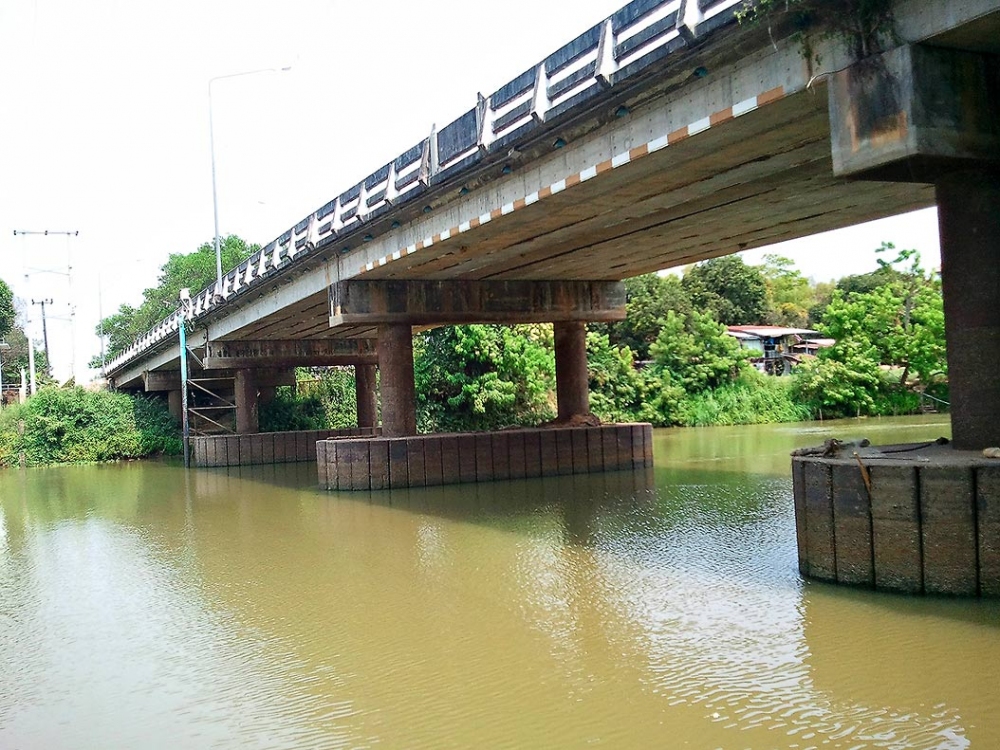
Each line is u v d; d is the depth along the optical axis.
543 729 7.63
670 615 10.91
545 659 9.51
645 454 28.78
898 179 10.73
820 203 17.67
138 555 17.36
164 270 93.00
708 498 21.14
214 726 8.23
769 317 87.25
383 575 14.14
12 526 22.73
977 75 9.83
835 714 7.56
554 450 27.62
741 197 16.66
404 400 26.44
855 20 9.82
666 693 8.29
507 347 45.94
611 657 9.43
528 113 14.79
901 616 9.96
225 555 16.77
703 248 22.36
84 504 26.92
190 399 55.12
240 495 27.28
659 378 57.53
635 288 66.81
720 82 11.86
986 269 10.59
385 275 24.83
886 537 10.80
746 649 9.38
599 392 55.59
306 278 28.06
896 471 10.65
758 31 10.73
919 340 56.34
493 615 11.41
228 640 11.01
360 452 25.97
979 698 7.72
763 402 57.72
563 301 27.53
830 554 11.52
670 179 14.89
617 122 13.85
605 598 11.93
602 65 12.80
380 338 26.38
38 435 48.22
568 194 15.61
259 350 41.28
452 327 45.50
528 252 21.80
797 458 12.11
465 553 15.55
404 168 19.67
